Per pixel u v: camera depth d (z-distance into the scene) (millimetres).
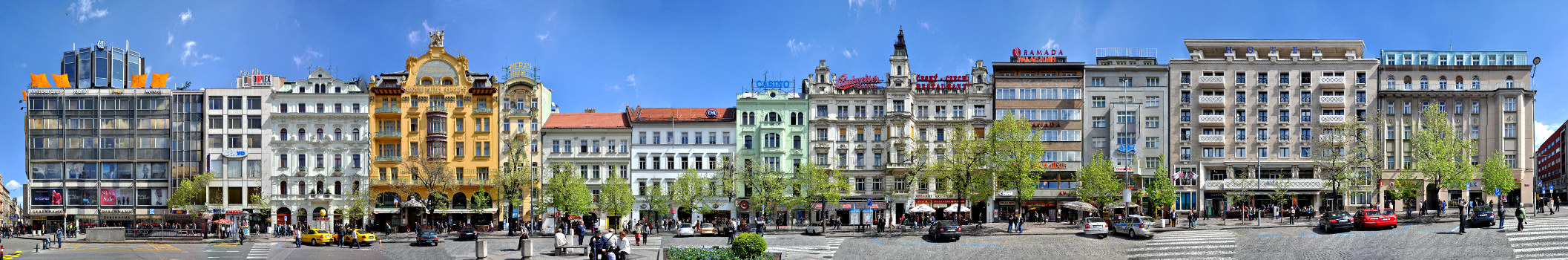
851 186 118250
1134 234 77875
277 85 124312
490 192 120938
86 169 121000
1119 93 120500
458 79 123375
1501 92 116375
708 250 62750
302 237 89625
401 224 118062
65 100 121688
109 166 121188
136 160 120875
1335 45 121375
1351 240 70938
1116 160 118688
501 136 122125
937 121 121125
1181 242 74188
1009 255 70188
